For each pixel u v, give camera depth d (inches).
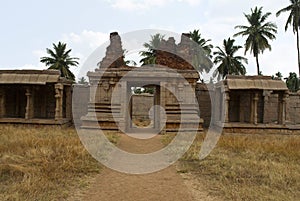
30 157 451.2
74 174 383.2
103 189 335.0
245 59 1991.9
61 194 307.9
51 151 477.7
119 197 309.9
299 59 1743.4
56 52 2171.5
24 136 653.3
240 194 312.5
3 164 385.4
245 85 933.2
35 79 948.0
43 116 1044.5
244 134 914.7
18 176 360.5
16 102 1048.2
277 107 1062.4
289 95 1067.9
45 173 367.2
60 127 930.1
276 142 680.4
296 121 1066.7
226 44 1975.9
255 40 1825.8
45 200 286.7
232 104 1050.1
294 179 369.4
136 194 319.9
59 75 968.9
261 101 1053.8
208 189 336.5
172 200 303.3
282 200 298.7
